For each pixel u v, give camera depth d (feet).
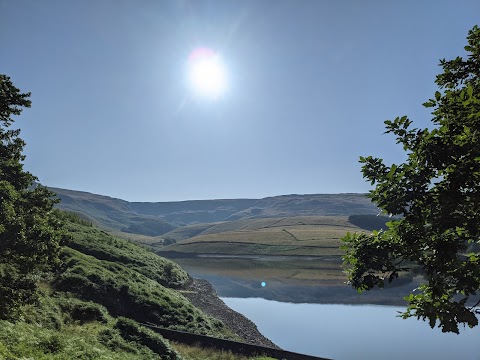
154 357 70.74
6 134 70.13
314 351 108.99
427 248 21.09
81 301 92.07
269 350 90.48
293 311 173.27
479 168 18.26
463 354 104.42
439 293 20.35
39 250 54.75
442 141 19.47
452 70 24.68
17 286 52.16
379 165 21.61
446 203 18.66
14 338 47.62
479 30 22.93
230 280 295.07
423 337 123.24
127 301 109.60
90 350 56.95
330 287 252.83
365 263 22.29
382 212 21.42
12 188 59.88
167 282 182.39
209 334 106.32
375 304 187.11
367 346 113.91
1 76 49.34
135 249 220.23
